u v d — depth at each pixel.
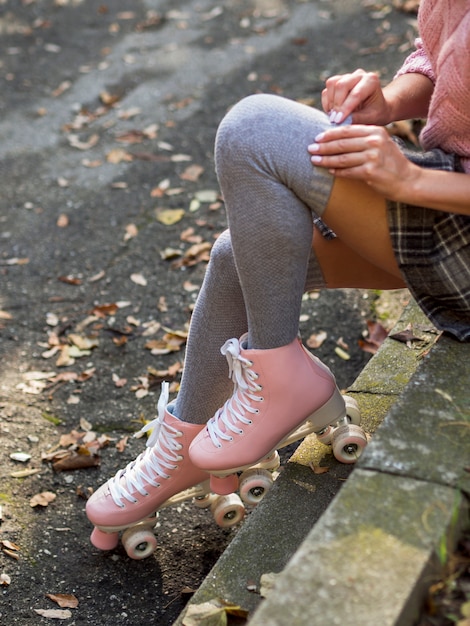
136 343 2.77
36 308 2.96
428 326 2.15
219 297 1.67
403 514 1.27
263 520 1.70
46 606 1.88
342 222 1.51
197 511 2.12
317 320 2.76
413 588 1.16
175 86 4.37
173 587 1.92
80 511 2.14
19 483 2.22
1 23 5.10
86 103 4.29
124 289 3.03
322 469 1.80
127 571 1.95
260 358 1.57
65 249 3.26
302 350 1.62
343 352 2.62
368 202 1.47
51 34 4.98
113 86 4.42
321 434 1.80
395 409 1.46
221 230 3.29
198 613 1.49
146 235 3.30
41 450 2.34
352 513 1.28
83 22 5.10
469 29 1.40
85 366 2.68
